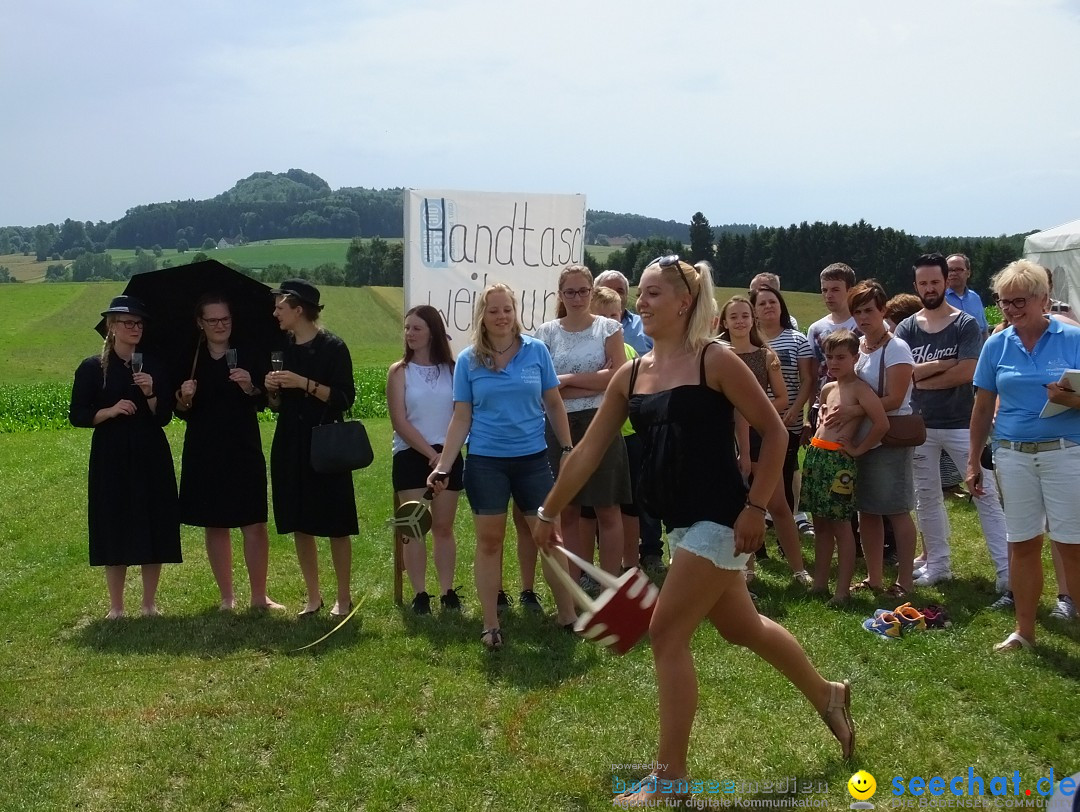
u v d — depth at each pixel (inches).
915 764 148.3
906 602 232.1
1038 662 186.9
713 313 136.0
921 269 255.3
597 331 243.0
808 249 1787.6
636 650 202.8
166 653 211.3
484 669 195.9
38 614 245.4
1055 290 562.3
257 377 243.3
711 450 134.2
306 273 2847.0
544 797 144.1
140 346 244.7
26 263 4407.0
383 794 147.1
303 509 232.4
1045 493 191.2
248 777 153.8
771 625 145.3
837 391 234.8
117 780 153.3
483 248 285.6
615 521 235.0
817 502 231.8
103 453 234.8
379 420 802.8
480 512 209.3
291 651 210.2
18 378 1674.5
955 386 247.9
